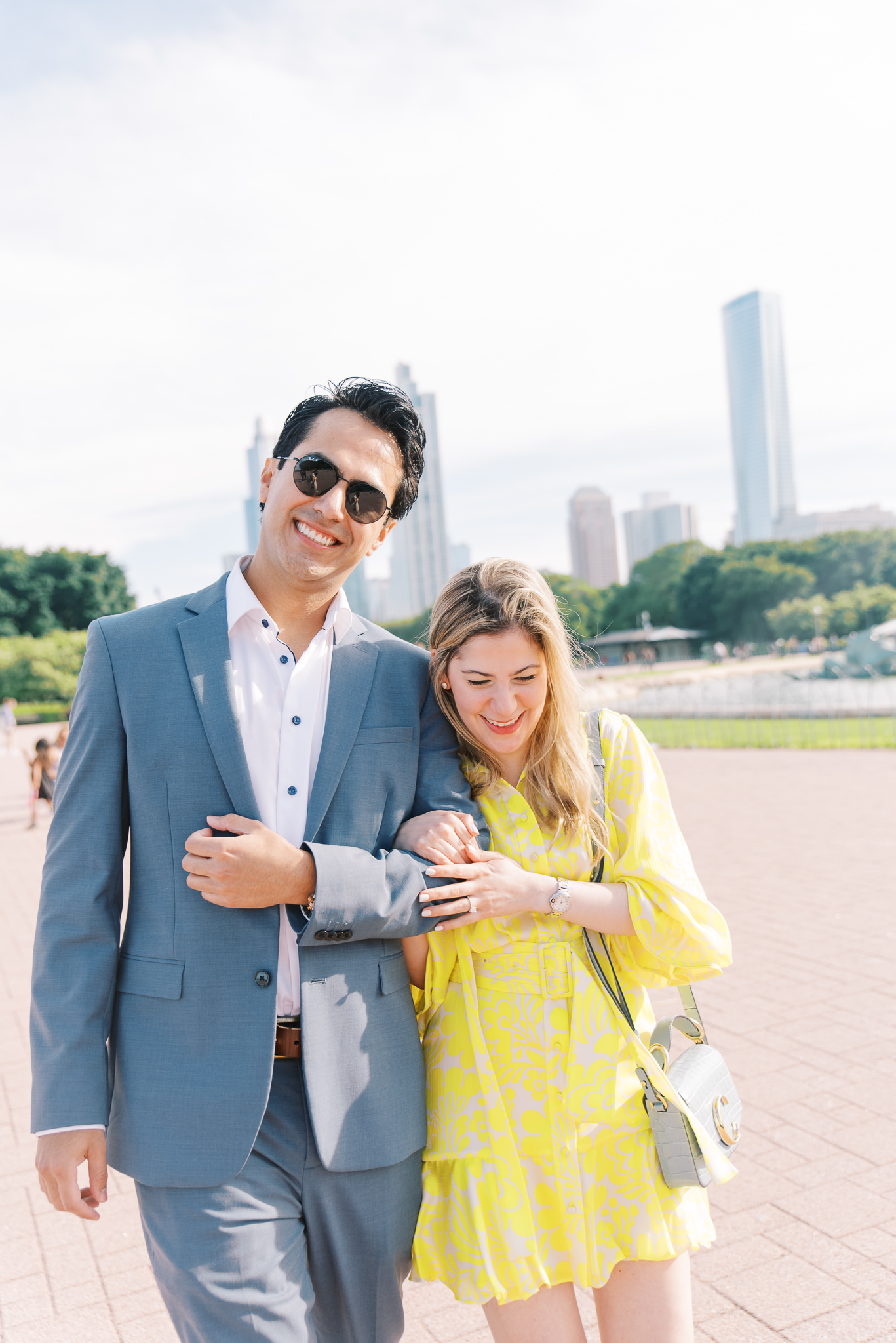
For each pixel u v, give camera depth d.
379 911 1.63
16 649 67.56
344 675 1.80
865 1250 2.81
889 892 6.66
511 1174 1.72
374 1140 1.67
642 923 1.80
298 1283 1.61
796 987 4.98
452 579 1.91
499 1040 1.81
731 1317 2.58
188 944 1.63
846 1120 3.57
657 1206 1.73
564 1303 1.71
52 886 1.64
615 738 1.97
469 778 1.96
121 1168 1.62
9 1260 3.15
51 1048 1.56
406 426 1.79
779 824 9.44
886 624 32.38
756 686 22.88
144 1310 2.84
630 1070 1.80
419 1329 2.67
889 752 14.02
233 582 1.80
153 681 1.68
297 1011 1.69
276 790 1.74
